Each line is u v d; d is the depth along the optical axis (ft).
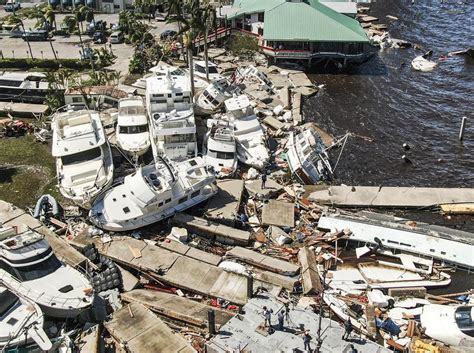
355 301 116.37
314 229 141.38
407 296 120.06
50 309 105.91
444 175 177.88
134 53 260.42
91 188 144.36
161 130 160.56
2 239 116.26
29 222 136.26
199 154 170.19
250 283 109.81
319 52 257.96
